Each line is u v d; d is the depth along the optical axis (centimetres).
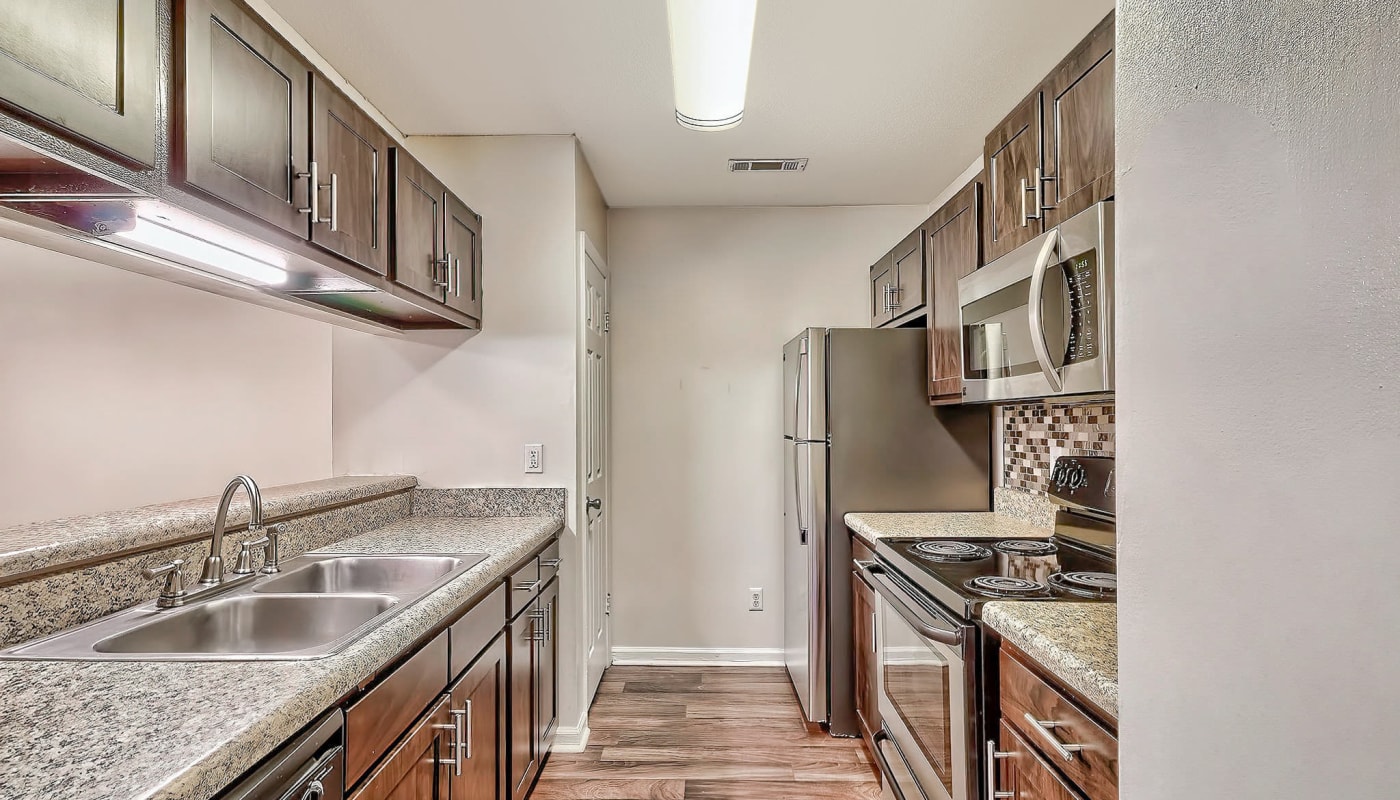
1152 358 67
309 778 98
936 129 261
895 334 276
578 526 263
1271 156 52
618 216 356
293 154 143
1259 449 53
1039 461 242
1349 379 45
